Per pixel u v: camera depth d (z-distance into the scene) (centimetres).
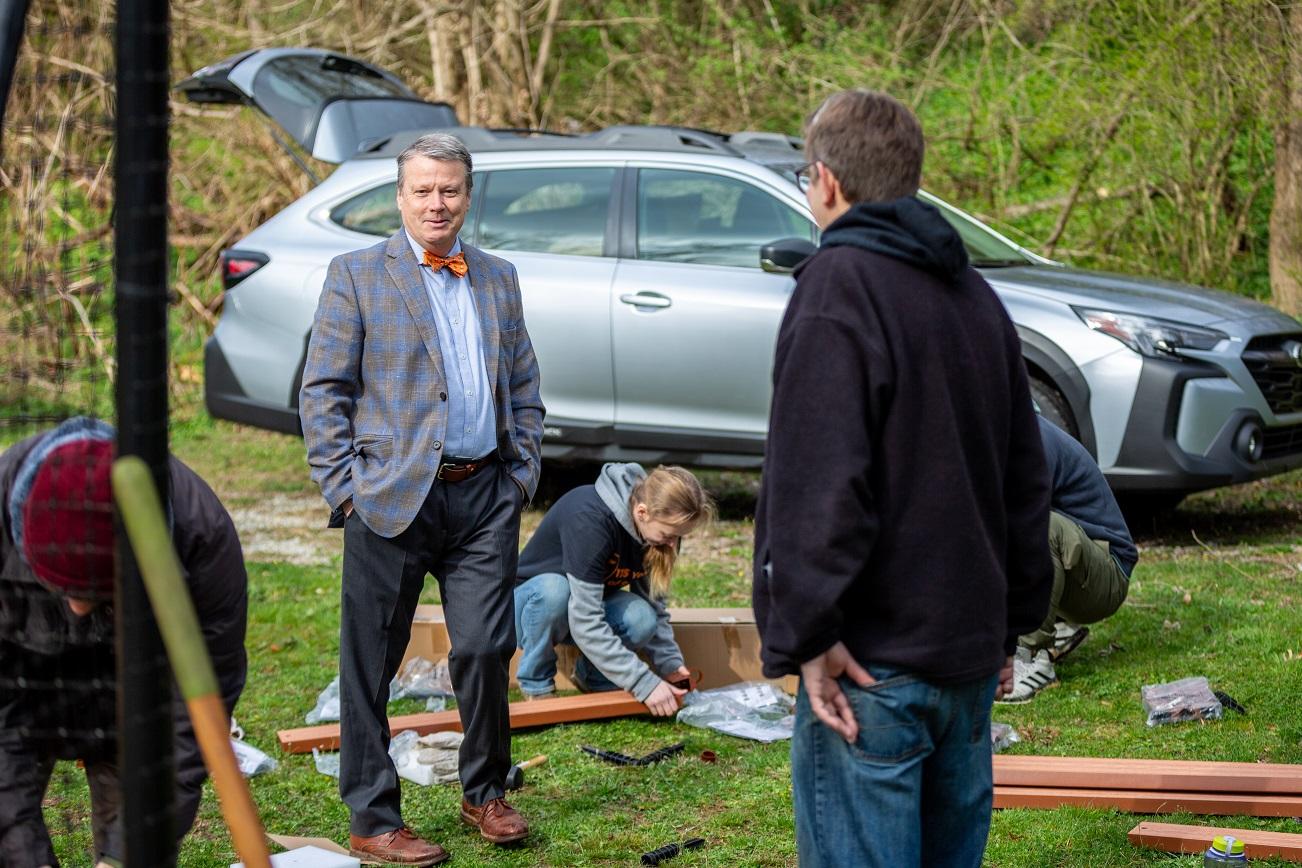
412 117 852
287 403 755
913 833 234
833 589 216
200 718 178
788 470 220
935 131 1191
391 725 455
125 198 185
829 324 221
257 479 904
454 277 369
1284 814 369
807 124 243
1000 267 732
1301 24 952
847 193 235
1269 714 442
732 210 718
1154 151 1039
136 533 176
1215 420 641
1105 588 466
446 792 412
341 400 359
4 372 259
